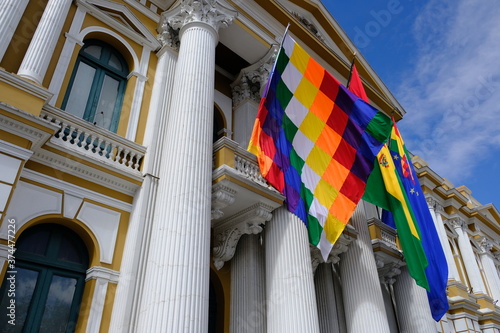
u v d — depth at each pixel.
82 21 8.79
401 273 13.19
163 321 5.80
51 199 6.72
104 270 6.83
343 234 10.61
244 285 8.88
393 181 10.21
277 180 8.47
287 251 8.28
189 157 7.39
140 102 8.99
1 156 5.79
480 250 21.27
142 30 9.84
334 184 9.17
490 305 18.25
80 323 6.39
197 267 6.39
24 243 6.46
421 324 12.23
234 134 11.38
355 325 9.84
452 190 19.91
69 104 8.07
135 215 7.41
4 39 6.84
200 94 8.28
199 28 9.37
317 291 11.07
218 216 8.07
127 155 8.15
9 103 6.05
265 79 11.26
